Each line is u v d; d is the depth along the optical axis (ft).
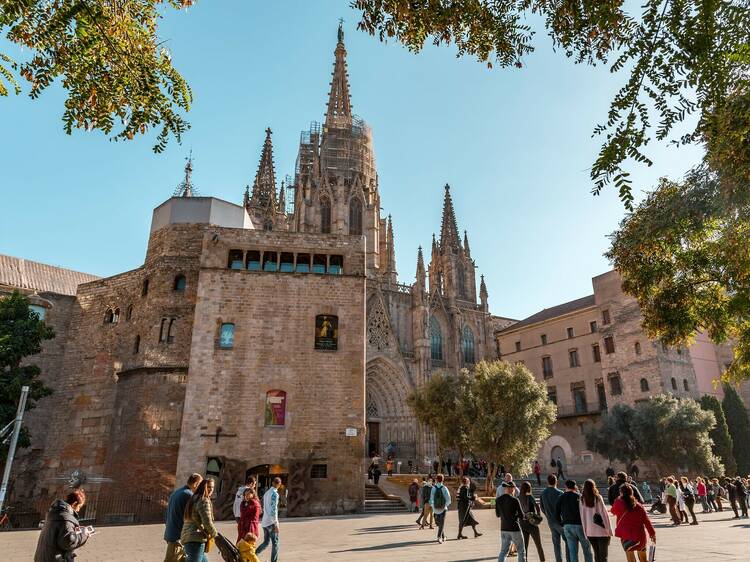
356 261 115.03
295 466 97.40
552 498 39.06
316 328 108.17
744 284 45.65
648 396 180.96
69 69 31.53
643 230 45.57
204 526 30.76
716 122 26.03
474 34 30.66
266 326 106.93
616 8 25.91
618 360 194.90
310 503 96.07
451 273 254.88
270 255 114.11
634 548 35.12
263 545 44.34
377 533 68.23
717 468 145.18
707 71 24.06
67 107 32.58
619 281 200.95
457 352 237.45
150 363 110.83
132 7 32.53
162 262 119.34
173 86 33.73
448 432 144.77
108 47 31.35
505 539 37.93
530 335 237.45
